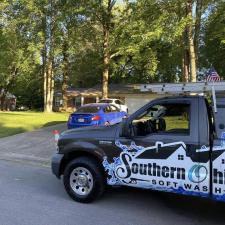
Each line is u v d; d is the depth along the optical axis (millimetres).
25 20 37062
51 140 15000
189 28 23344
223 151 5449
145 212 6387
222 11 23469
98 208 6508
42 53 39344
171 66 44375
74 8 30141
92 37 33750
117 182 6363
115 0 30422
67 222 5773
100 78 56344
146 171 6047
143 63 30922
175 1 22125
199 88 5934
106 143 6453
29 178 8758
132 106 38969
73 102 55438
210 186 5543
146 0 22875
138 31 23438
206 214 6371
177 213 6383
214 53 35031
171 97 6086
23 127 19906
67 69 48156
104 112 17359
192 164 5668
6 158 11672
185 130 5832
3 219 5816
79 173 6797
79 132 6887
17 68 44156
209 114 5711
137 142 6137
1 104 54312
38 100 59844
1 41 38969
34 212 6199
